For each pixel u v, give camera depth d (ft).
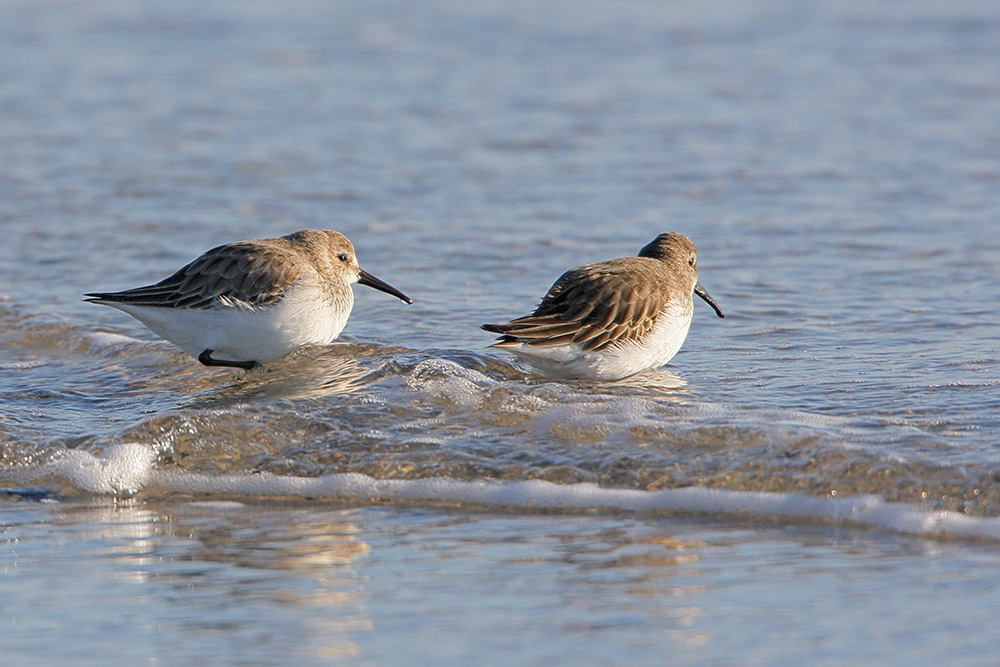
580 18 146.82
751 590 27.58
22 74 118.52
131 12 153.79
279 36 138.92
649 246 47.78
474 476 35.14
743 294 54.85
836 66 118.73
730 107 103.24
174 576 29.40
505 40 135.33
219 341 44.04
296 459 36.78
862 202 72.38
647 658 24.44
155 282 59.11
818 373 42.57
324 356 46.60
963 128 92.58
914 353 44.70
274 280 43.52
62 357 49.14
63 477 36.73
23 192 76.95
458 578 28.81
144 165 84.99
